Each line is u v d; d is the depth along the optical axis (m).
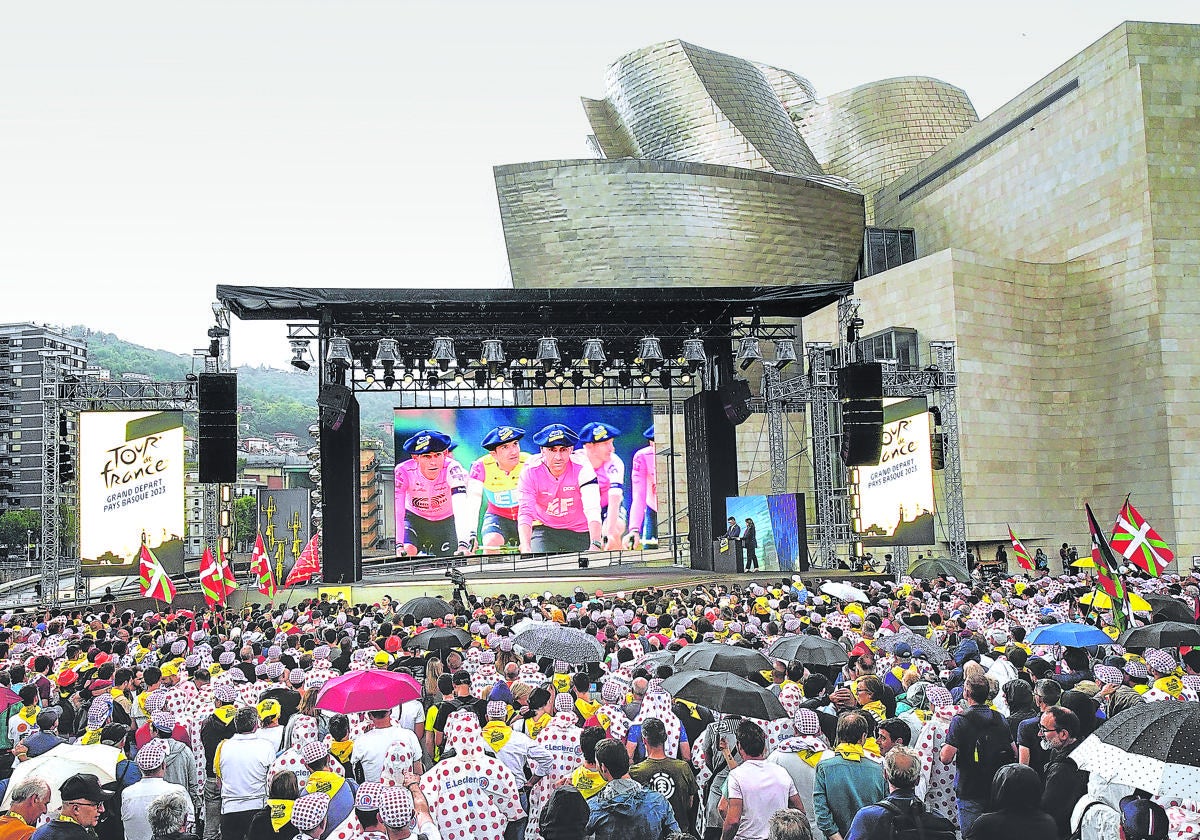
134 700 11.41
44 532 34.31
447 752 7.81
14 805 6.44
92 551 32.41
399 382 40.22
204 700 10.95
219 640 16.75
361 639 14.93
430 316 37.16
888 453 37.44
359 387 39.34
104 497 32.50
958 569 26.52
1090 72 51.50
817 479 38.09
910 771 6.52
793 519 34.09
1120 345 49.62
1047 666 11.06
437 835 6.76
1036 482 51.19
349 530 34.72
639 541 39.44
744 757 7.51
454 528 38.62
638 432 39.78
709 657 10.11
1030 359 51.91
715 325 39.06
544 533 38.97
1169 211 48.06
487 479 38.91
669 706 8.90
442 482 38.75
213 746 10.29
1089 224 51.56
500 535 38.75
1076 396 51.94
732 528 36.81
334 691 8.79
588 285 62.47
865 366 33.62
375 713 8.88
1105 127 50.38
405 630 17.03
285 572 42.16
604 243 62.25
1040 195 55.06
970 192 61.38
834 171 79.75
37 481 163.00
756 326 37.94
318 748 7.58
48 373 33.81
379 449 80.44
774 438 40.38
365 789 6.67
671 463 45.41
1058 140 53.62
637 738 8.82
